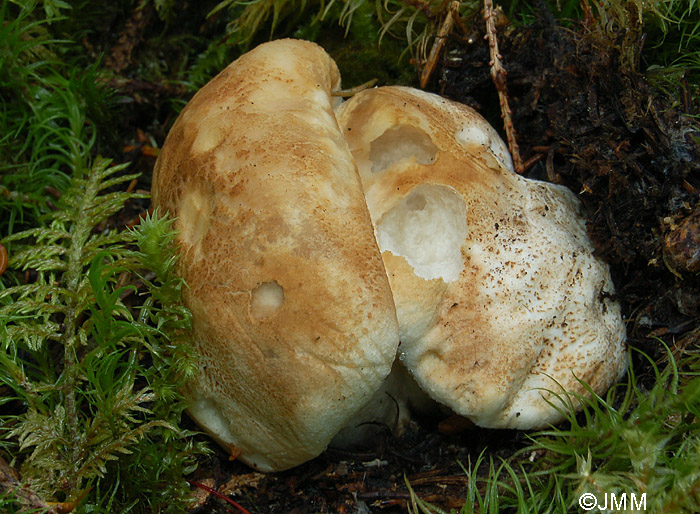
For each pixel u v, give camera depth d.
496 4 0.31
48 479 0.24
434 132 0.26
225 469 0.26
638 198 0.26
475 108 0.30
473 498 0.24
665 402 0.24
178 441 0.26
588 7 0.27
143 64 0.33
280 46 0.26
